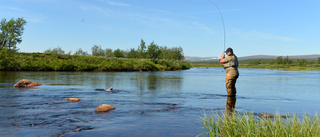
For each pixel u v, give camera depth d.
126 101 9.62
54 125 5.54
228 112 7.15
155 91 13.74
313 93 13.22
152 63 60.66
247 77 32.19
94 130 5.06
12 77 23.53
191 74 39.53
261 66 104.12
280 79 27.62
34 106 8.23
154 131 4.99
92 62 50.06
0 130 5.08
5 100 9.53
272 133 3.87
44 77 24.58
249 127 4.04
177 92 13.30
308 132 3.85
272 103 9.27
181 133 4.83
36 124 5.64
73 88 14.66
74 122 5.84
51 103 8.91
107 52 82.44
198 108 8.01
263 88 16.34
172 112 7.25
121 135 4.68
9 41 46.91
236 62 11.59
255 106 8.47
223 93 12.95
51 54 49.97
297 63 117.88
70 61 47.00
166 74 38.25
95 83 18.83
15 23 47.41
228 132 4.08
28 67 39.75
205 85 18.39
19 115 6.70
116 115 6.76
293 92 13.73
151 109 7.79
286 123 4.20
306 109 7.83
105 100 9.84
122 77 27.72
